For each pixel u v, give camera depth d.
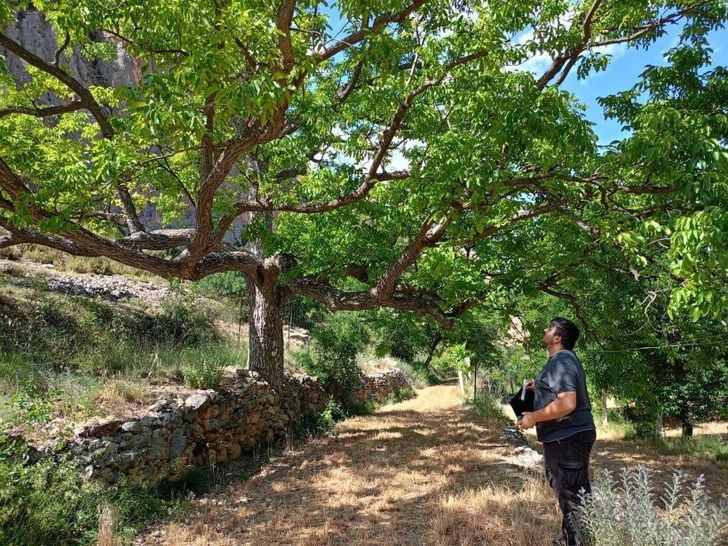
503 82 5.71
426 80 5.86
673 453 9.89
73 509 4.91
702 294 3.83
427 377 29.73
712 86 6.45
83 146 9.66
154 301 15.26
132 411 6.97
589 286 9.59
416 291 9.59
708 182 4.11
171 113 3.50
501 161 5.46
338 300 9.71
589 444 3.37
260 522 5.38
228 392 9.10
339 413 13.54
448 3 5.48
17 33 24.05
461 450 8.63
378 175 6.84
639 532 2.78
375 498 6.01
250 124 5.23
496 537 4.30
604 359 10.40
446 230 6.98
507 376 25.38
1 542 3.93
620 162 5.18
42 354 8.28
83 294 13.27
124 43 5.26
